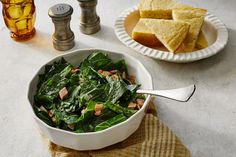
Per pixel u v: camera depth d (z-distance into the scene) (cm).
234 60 105
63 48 109
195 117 92
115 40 112
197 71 102
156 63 104
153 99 93
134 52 107
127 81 92
